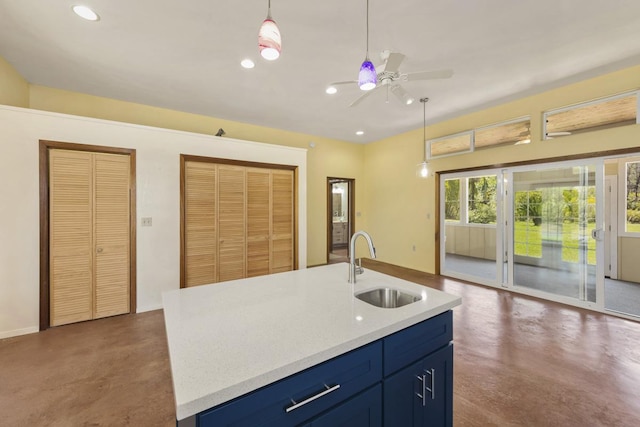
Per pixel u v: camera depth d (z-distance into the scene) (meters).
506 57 2.76
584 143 3.31
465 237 4.73
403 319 1.22
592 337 2.67
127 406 1.81
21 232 2.77
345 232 8.70
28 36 2.43
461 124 4.56
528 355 2.38
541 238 3.79
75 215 3.01
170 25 2.29
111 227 3.19
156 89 3.51
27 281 2.80
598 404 1.80
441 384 1.40
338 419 1.00
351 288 1.69
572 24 2.26
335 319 1.22
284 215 4.41
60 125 2.91
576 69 3.01
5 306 2.71
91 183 3.07
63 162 2.94
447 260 4.98
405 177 5.62
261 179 4.18
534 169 3.79
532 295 3.87
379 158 6.21
